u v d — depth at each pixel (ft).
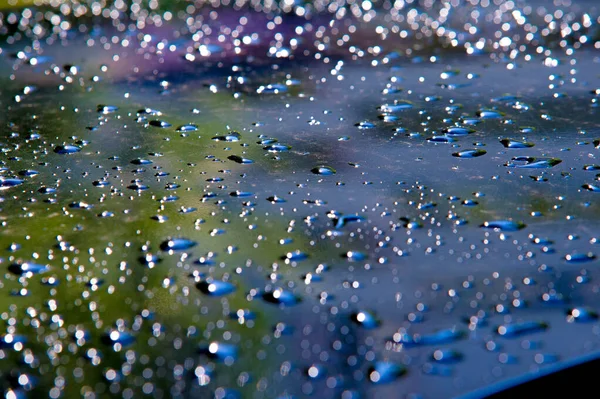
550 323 0.85
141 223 0.97
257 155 1.09
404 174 1.05
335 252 0.93
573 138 1.12
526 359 0.83
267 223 0.97
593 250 0.93
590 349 0.83
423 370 0.82
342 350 0.84
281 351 0.84
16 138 1.14
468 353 0.83
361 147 1.11
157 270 0.91
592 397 0.82
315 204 0.99
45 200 1.00
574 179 1.03
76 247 0.94
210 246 0.94
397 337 0.85
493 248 0.93
